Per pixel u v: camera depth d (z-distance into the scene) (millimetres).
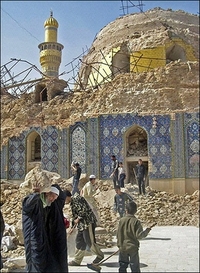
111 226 14367
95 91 25078
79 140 24047
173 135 22641
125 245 6496
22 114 26016
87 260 9422
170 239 12500
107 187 22000
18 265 8719
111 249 10852
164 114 22922
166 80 23578
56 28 30578
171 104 23109
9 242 10617
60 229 5672
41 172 5867
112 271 8164
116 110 23703
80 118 24234
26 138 25469
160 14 32312
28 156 25375
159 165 22516
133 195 19641
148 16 32312
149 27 31219
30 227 5508
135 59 28422
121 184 19797
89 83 31953
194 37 29516
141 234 6441
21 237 10883
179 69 23719
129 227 6520
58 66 30203
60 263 5578
